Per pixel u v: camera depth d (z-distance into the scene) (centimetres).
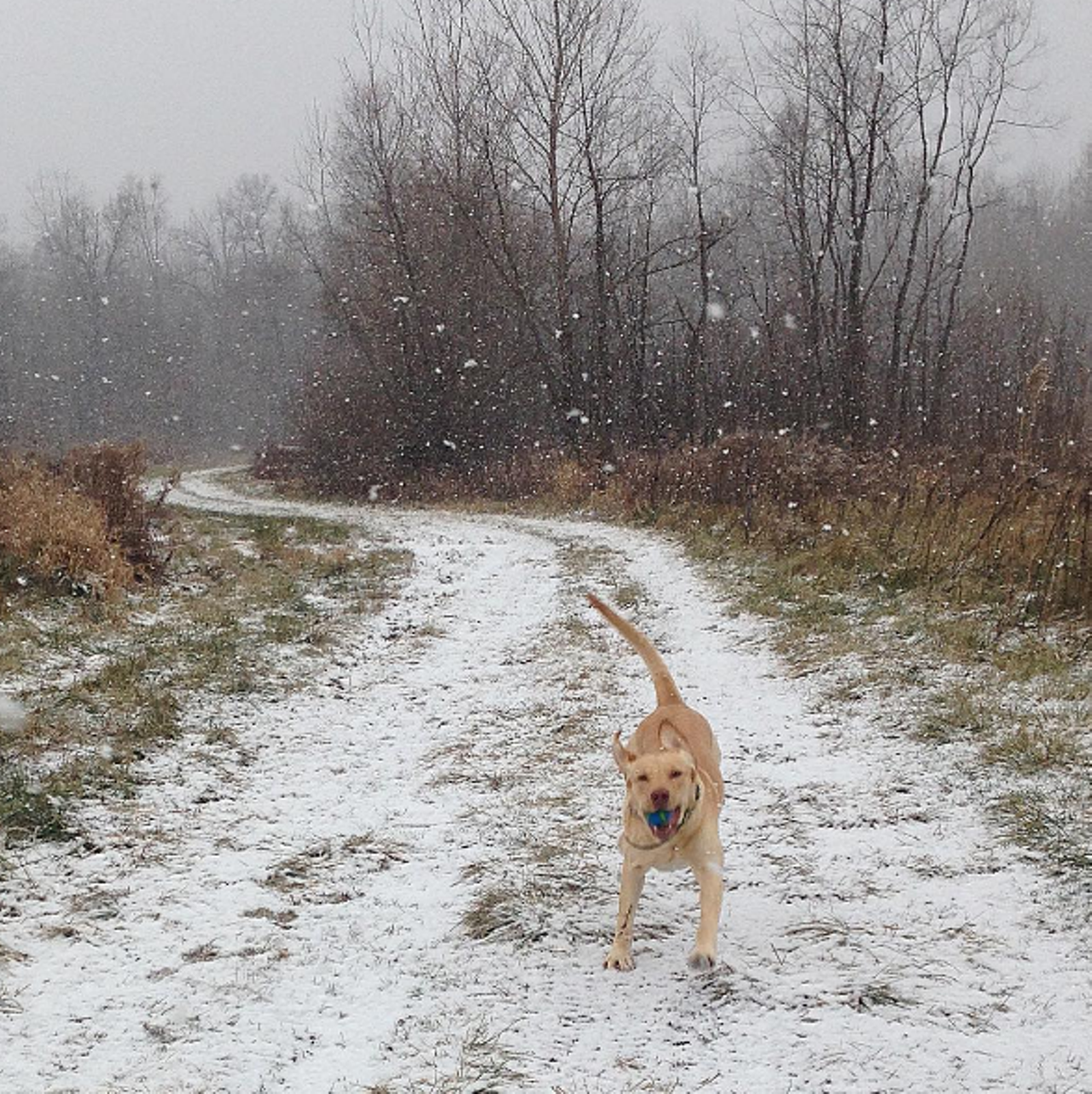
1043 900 548
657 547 1852
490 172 3244
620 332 3244
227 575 1619
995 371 2425
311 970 505
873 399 2673
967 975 480
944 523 1447
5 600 1241
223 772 787
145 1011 470
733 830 668
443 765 814
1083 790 668
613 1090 405
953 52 2678
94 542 1419
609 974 497
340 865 630
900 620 1127
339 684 1040
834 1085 405
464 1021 457
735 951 511
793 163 3077
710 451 2227
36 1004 474
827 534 1570
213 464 5297
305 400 4012
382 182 3478
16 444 4034
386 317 3500
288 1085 414
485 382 3494
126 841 655
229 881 606
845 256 4253
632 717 915
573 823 686
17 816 664
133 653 1088
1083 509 1269
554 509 2566
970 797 689
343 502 3262
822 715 897
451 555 1856
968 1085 400
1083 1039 427
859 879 588
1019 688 881
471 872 613
